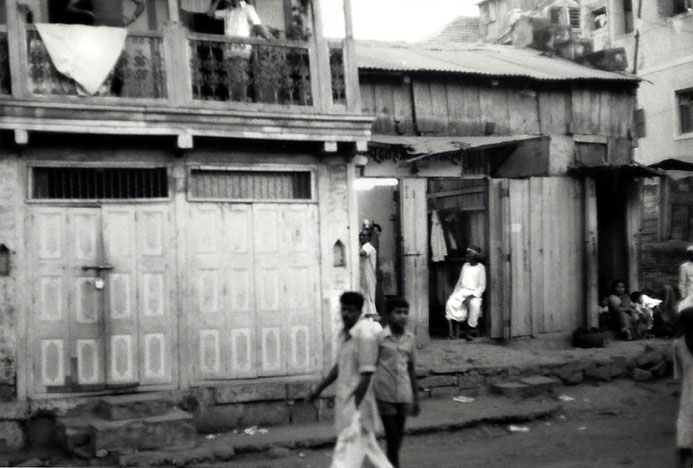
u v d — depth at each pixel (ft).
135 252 35.63
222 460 31.73
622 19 83.66
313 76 37.73
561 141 53.88
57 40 33.55
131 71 34.78
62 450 32.78
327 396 38.24
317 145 38.40
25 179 34.22
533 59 59.93
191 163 36.52
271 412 37.22
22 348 33.94
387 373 25.98
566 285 52.31
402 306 26.20
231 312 37.04
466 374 43.16
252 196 38.04
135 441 31.89
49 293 34.42
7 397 33.71
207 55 36.24
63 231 34.71
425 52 57.06
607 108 56.39
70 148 34.81
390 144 46.14
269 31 42.70
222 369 36.76
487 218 50.52
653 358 47.37
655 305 59.06
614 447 33.24
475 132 51.67
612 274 57.06
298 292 38.17
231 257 37.17
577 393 43.88
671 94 76.13
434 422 36.40
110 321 35.17
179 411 34.04
